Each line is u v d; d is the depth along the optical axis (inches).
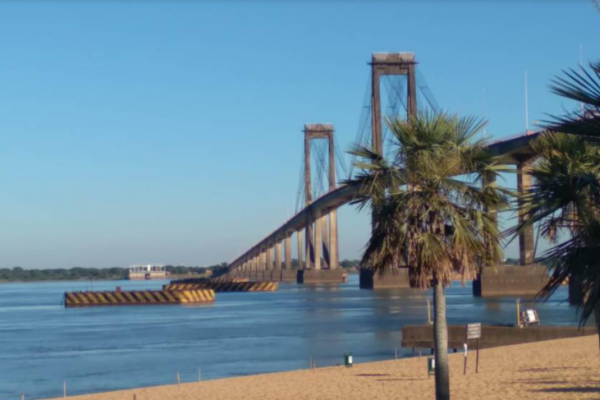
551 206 581.9
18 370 2719.0
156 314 5733.3
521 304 5585.6
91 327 4589.1
